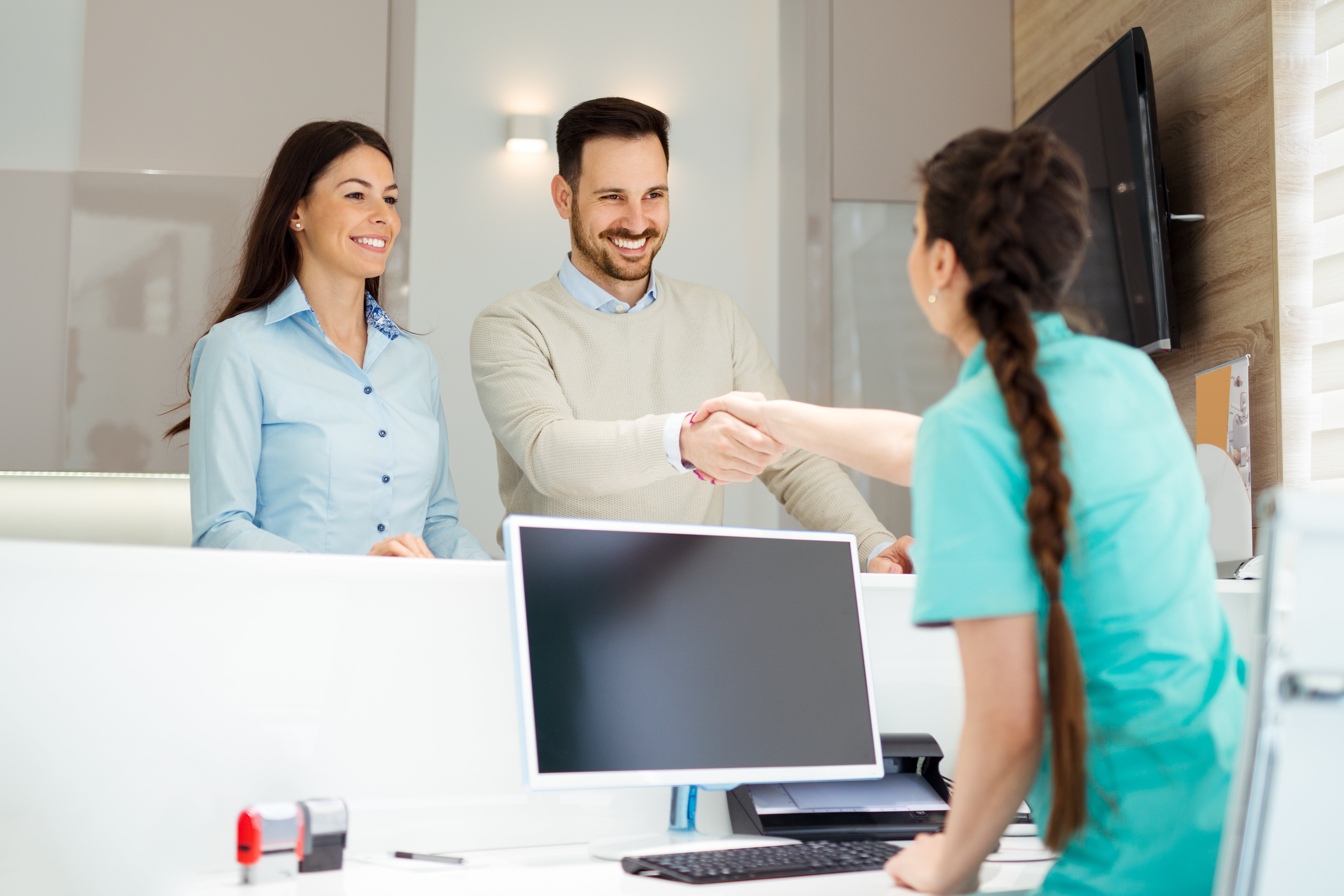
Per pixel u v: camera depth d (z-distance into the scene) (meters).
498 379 2.19
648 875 1.12
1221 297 2.49
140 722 1.15
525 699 1.18
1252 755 0.72
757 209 3.90
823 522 2.11
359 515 1.87
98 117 3.29
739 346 2.46
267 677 1.21
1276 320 2.29
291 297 1.88
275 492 1.84
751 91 4.02
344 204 1.89
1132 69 2.51
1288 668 0.71
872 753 1.39
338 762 1.24
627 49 3.99
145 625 1.16
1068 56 3.25
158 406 3.27
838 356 3.51
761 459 1.65
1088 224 1.02
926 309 1.09
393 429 1.94
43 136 3.27
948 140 3.58
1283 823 0.72
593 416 2.28
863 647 1.42
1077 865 0.95
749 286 3.98
